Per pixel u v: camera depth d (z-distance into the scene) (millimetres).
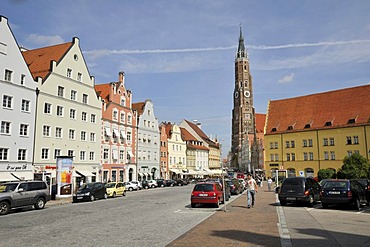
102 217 17625
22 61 37812
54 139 41844
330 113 75938
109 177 53188
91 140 49156
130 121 60500
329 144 72688
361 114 70562
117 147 55844
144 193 41969
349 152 69375
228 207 22375
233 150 157000
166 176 75500
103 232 12773
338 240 10750
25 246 10297
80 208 23406
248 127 151625
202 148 98938
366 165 49812
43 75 42125
